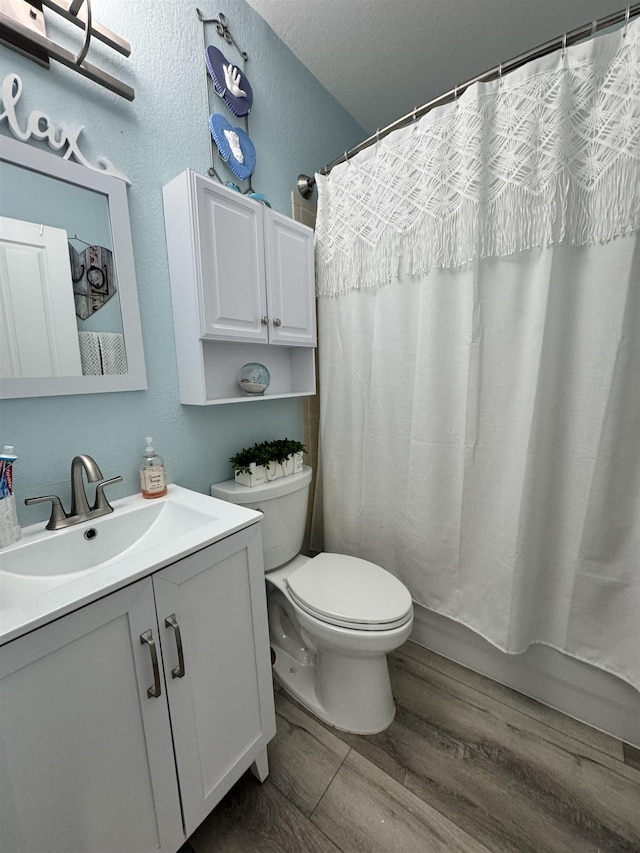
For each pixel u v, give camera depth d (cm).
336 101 176
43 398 89
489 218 109
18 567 77
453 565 133
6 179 80
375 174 133
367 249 140
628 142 89
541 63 97
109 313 99
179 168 114
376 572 128
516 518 113
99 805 63
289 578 124
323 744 111
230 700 87
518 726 117
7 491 78
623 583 104
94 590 60
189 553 74
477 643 137
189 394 116
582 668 116
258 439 150
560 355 107
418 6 128
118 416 104
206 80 121
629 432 99
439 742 112
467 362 119
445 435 129
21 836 54
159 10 106
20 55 80
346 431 158
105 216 96
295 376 161
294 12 134
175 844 76
